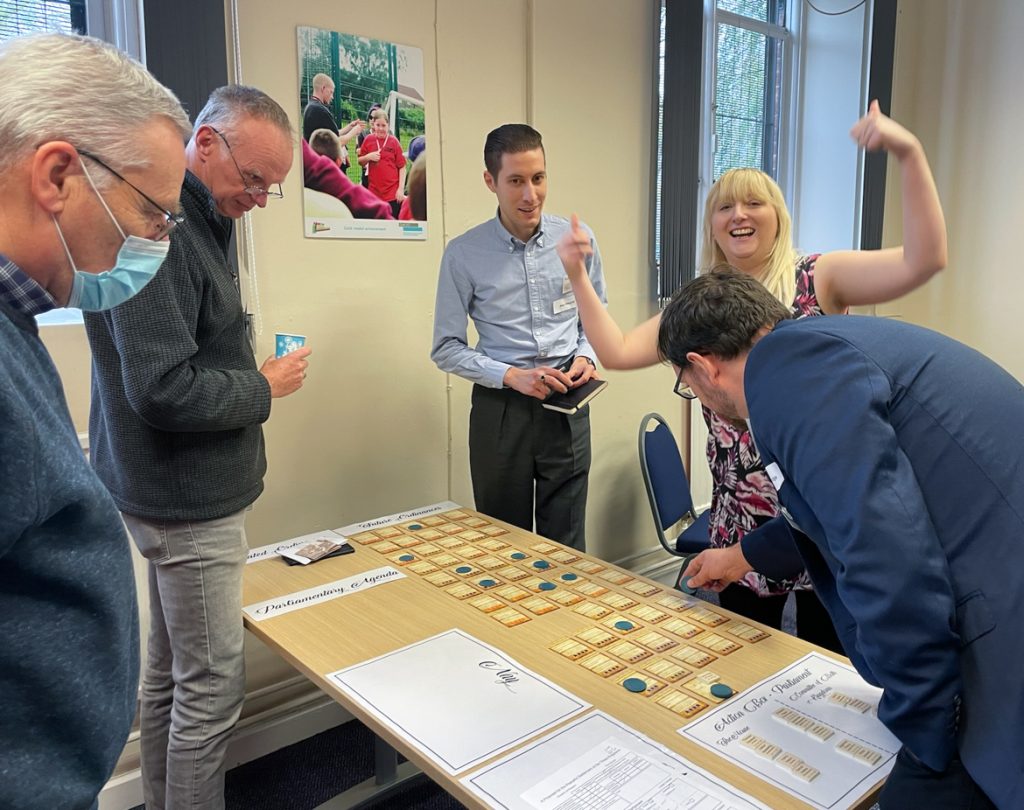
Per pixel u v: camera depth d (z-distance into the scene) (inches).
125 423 55.1
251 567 69.9
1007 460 33.1
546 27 103.9
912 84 150.3
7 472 23.7
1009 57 138.2
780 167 148.2
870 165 142.3
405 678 49.9
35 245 28.5
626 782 39.4
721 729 44.1
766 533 54.9
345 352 92.1
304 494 91.4
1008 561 32.1
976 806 33.6
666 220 118.4
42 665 27.1
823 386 33.8
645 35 115.3
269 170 56.9
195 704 59.7
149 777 67.9
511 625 57.6
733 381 40.9
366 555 72.5
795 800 38.1
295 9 83.4
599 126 111.8
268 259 84.8
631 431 125.1
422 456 101.0
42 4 72.0
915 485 32.3
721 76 134.3
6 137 26.9
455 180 98.7
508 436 89.0
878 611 31.4
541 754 41.8
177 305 52.2
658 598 62.2
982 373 35.4
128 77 30.2
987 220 144.3
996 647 31.6
